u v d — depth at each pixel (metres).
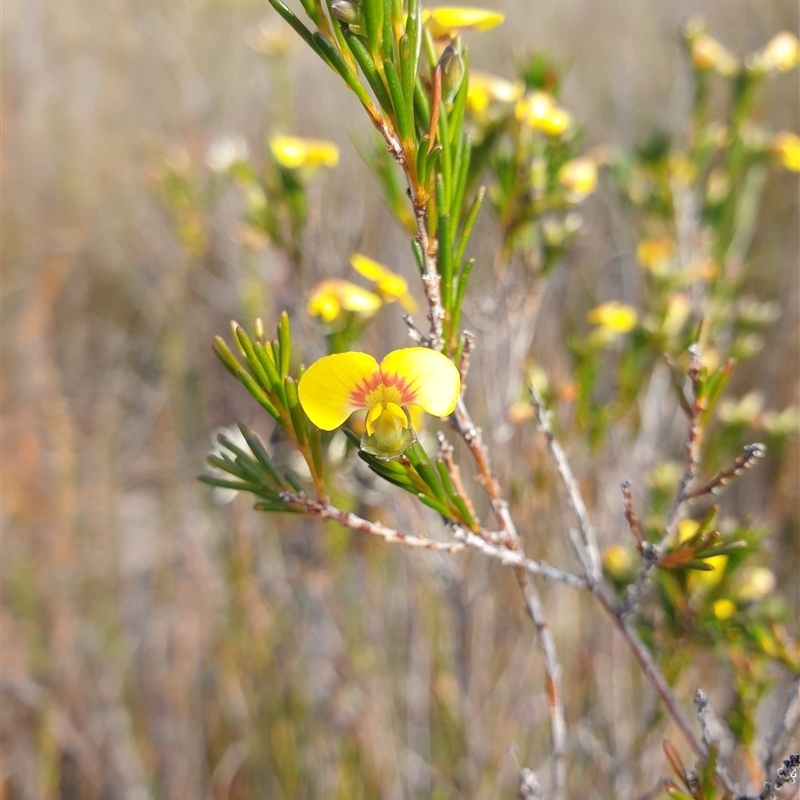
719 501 0.26
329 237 0.20
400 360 0.10
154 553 0.31
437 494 0.11
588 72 0.41
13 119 0.47
